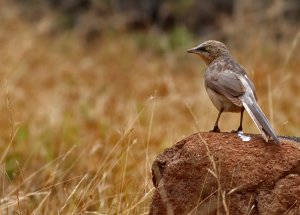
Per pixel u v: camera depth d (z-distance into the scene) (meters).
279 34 21.31
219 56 9.72
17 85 17.52
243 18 20.44
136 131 13.80
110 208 10.19
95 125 15.47
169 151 8.62
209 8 25.48
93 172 12.11
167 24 25.72
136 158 12.34
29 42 19.75
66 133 14.28
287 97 15.87
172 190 8.39
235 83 8.95
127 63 21.09
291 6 23.42
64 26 25.78
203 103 15.84
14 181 11.91
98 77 19.91
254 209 8.10
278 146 8.31
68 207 10.67
